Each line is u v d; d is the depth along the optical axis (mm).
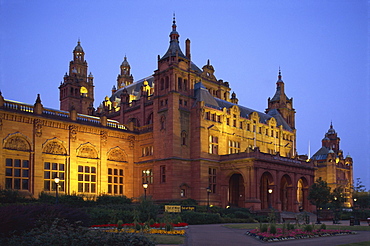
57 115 59375
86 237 19641
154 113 68062
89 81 102000
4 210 22891
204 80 82938
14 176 53406
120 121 79188
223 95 87312
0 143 52125
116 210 41656
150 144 68688
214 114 69312
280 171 67688
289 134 89250
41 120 57125
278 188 66500
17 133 54094
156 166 65875
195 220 45531
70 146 60250
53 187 57656
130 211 43000
